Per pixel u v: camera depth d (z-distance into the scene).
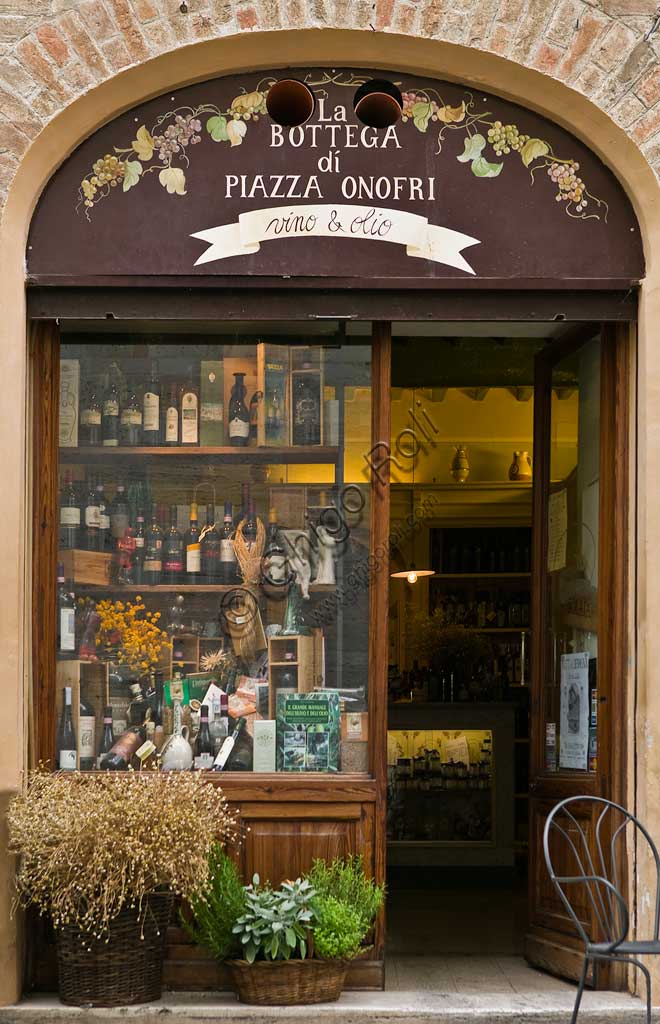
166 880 4.40
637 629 4.88
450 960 5.46
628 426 4.96
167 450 5.12
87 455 5.09
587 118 4.87
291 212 4.86
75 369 5.11
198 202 4.86
